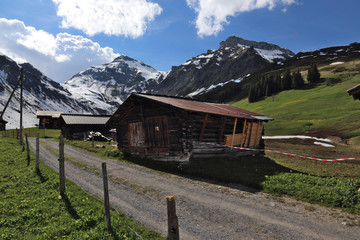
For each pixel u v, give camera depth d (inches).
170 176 533.6
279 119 2790.4
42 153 882.8
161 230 276.2
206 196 394.9
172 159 666.8
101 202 355.9
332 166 682.2
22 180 454.0
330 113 2522.1
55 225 266.4
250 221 299.3
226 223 294.7
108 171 580.4
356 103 2667.3
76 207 322.7
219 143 739.4
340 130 1823.3
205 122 669.9
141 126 783.7
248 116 866.1
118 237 245.3
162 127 703.7
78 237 241.0
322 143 1480.1
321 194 374.6
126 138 855.7
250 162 690.8
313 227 279.7
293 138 1775.3
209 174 524.4
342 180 452.8
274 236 260.8
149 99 706.8
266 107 4015.8
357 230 269.7
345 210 323.6
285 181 450.3
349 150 1138.7
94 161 719.7
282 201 367.2
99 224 267.4
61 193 366.0
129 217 311.0
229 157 762.8
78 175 531.8
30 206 320.2
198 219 307.3
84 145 1157.7
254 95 5211.6
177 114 659.4
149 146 738.8
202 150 671.8
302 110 2999.5
